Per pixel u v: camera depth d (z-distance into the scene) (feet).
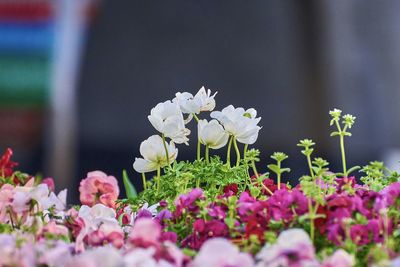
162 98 47.85
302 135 43.60
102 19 44.57
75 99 43.60
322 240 7.80
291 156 38.24
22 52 41.37
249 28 47.75
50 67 42.06
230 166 9.52
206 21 46.80
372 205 8.11
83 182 10.41
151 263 6.70
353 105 45.39
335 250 7.63
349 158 45.14
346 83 45.42
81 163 44.04
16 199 8.52
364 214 7.92
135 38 45.32
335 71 45.32
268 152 44.37
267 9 46.32
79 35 42.65
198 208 8.26
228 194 8.81
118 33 44.73
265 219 7.93
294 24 45.73
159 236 7.50
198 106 9.32
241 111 9.29
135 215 9.46
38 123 42.42
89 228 8.25
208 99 9.45
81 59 43.37
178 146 32.94
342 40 45.60
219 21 47.01
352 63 45.70
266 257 6.89
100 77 45.27
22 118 41.65
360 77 45.80
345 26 45.73
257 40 47.47
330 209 7.87
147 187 10.19
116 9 44.78
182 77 47.67
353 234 7.63
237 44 47.65
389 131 45.73
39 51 41.60
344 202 7.86
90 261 6.67
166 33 47.55
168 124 9.22
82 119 44.14
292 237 7.04
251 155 9.41
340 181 8.77
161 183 9.46
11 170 11.14
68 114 43.14
